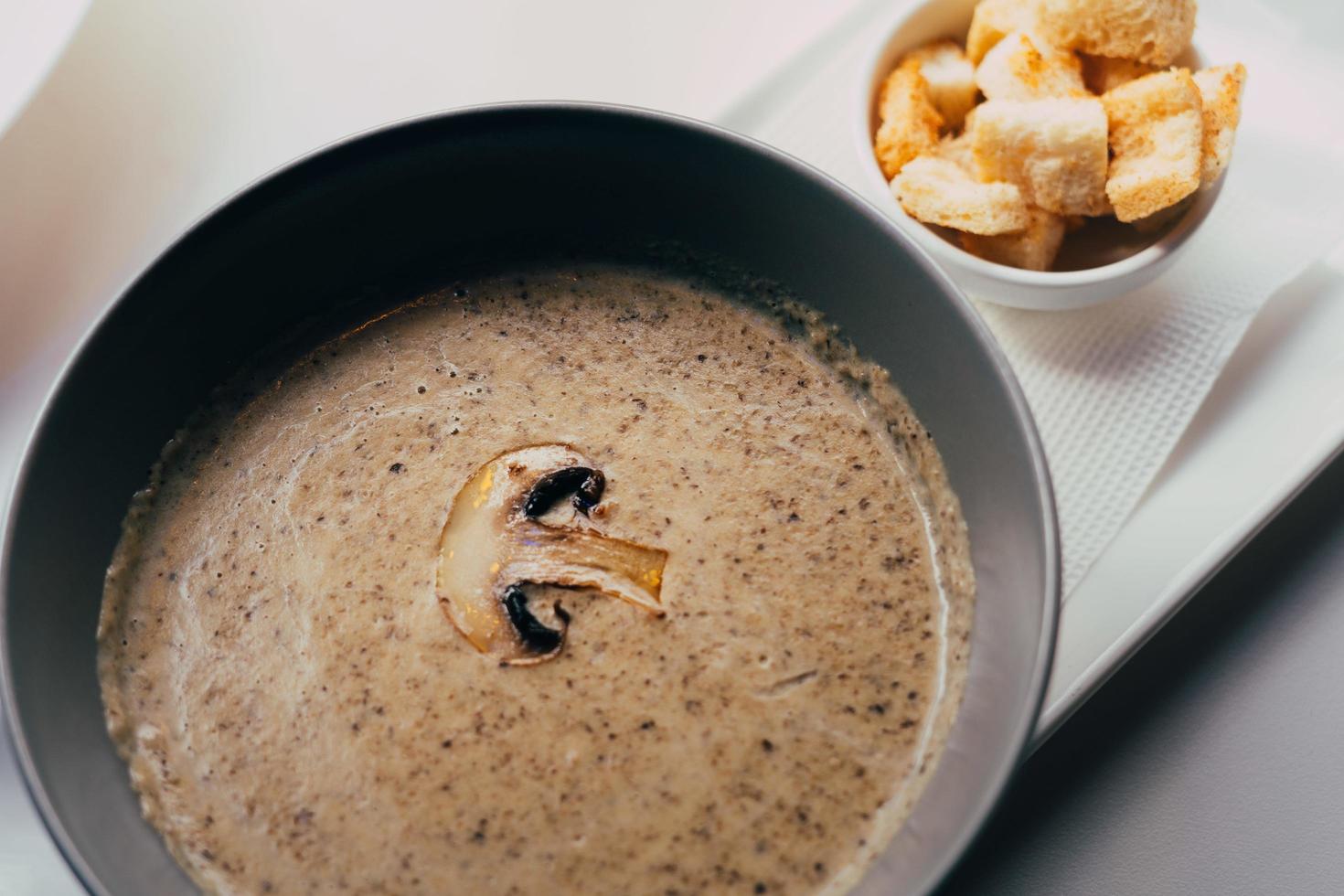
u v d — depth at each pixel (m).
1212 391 0.34
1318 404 0.33
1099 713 0.34
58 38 0.36
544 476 0.30
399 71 0.38
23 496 0.28
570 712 0.28
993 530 0.28
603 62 0.38
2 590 0.27
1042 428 0.33
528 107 0.30
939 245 0.33
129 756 0.28
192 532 0.30
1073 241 0.34
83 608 0.29
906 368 0.30
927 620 0.29
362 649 0.29
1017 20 0.35
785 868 0.27
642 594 0.29
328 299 0.32
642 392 0.31
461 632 0.29
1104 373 0.33
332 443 0.31
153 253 0.36
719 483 0.30
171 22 0.39
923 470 0.30
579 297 0.32
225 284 0.30
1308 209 0.35
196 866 0.28
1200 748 0.33
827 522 0.30
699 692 0.28
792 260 0.31
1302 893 0.32
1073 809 0.33
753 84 0.37
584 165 0.31
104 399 0.29
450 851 0.27
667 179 0.31
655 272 0.33
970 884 0.32
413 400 0.31
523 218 0.32
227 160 0.37
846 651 0.29
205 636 0.29
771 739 0.28
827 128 0.36
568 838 0.27
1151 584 0.31
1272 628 0.34
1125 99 0.33
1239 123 0.35
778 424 0.31
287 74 0.38
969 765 0.27
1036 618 0.27
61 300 0.36
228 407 0.31
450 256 0.32
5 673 0.27
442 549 0.30
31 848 0.31
